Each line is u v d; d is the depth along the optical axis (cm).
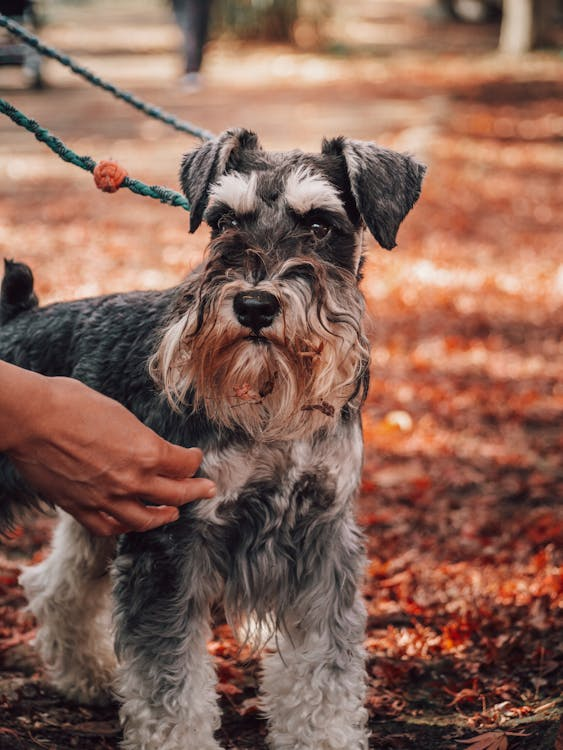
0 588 128
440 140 408
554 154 399
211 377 89
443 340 217
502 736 93
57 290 233
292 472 93
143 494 74
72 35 721
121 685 92
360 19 877
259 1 694
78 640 109
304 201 92
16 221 288
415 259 272
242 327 87
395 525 147
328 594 95
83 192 322
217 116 431
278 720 96
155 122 412
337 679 94
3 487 105
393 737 99
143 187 100
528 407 186
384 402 188
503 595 125
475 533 143
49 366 105
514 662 110
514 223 309
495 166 377
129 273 248
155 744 89
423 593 128
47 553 137
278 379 89
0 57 463
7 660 114
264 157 99
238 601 97
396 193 98
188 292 93
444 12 870
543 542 139
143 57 617
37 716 103
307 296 88
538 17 675
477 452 169
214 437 91
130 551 93
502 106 494
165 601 91
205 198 99
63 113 429
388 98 505
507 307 240
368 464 165
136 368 97
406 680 110
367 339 93
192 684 91
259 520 94
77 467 72
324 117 441
